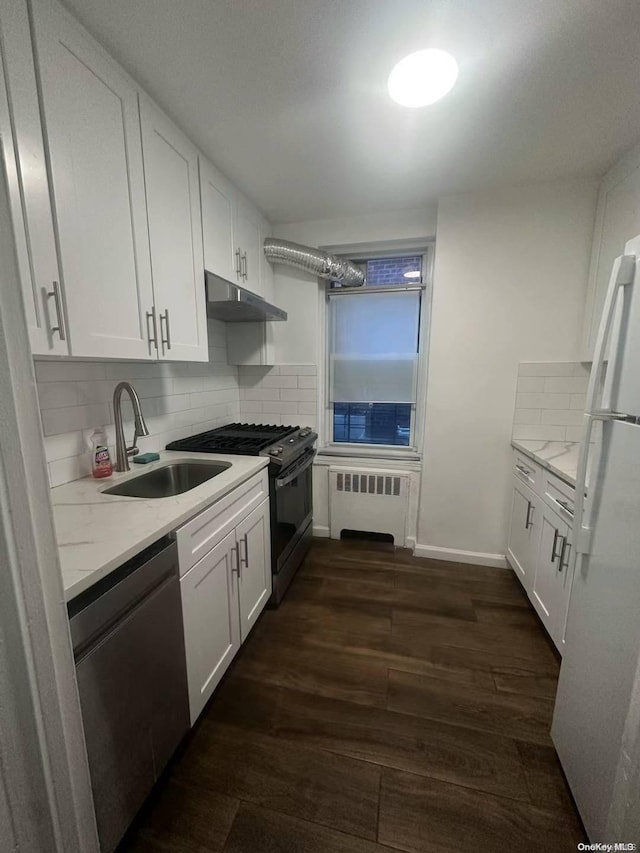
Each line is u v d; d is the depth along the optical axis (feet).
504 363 7.27
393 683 4.91
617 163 5.72
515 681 4.92
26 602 1.58
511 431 7.43
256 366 9.00
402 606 6.55
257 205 7.29
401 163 5.82
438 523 8.13
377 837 3.26
